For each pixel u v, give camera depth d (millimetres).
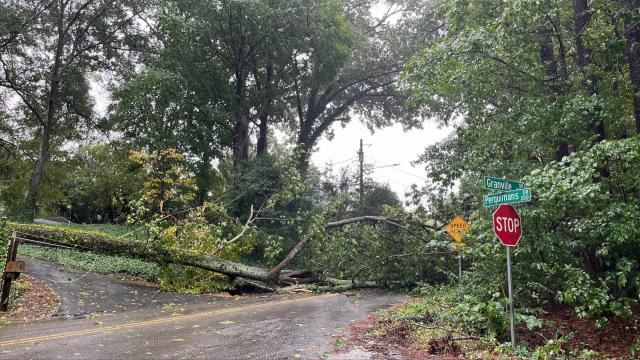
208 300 12812
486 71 10148
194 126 22156
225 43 21969
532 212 7715
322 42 22219
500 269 8742
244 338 7340
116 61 27969
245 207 22047
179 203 19312
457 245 9812
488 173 10250
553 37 10734
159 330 7977
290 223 18562
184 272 14578
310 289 16141
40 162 25469
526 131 9711
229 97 22594
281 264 16094
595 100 8594
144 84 20141
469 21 10938
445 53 10086
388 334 7680
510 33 9453
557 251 7801
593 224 7332
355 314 10344
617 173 8008
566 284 7492
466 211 14289
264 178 21891
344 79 29047
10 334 7430
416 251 15891
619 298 7316
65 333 7555
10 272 9289
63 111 28375
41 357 5859
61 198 31875
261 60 24391
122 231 25609
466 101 11305
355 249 16672
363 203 26688
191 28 20000
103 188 31141
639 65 8930
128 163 25312
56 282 11852
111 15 26750
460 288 10312
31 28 25172
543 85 10086
